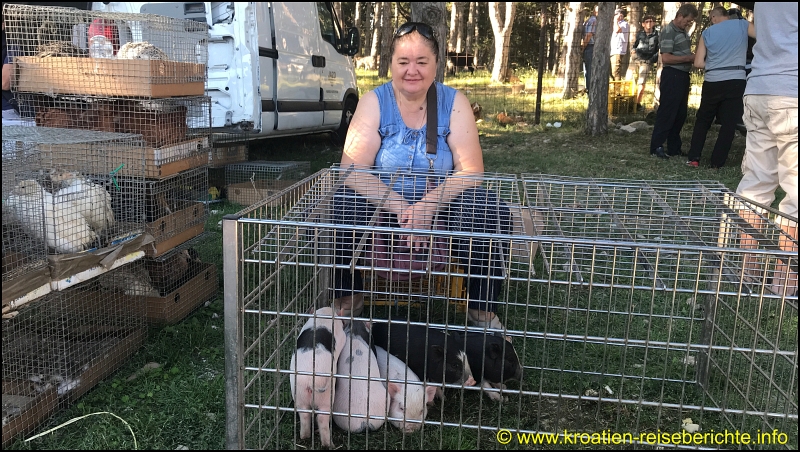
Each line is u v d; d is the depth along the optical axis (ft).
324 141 37.24
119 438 8.73
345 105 34.96
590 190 11.48
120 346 10.91
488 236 7.57
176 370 10.56
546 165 29.09
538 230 9.87
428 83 11.10
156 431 8.93
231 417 7.92
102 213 10.64
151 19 14.40
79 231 9.84
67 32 14.60
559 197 11.69
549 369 9.88
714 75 26.89
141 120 13.08
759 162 14.49
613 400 8.21
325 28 32.40
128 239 11.00
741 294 7.61
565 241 7.54
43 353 10.34
